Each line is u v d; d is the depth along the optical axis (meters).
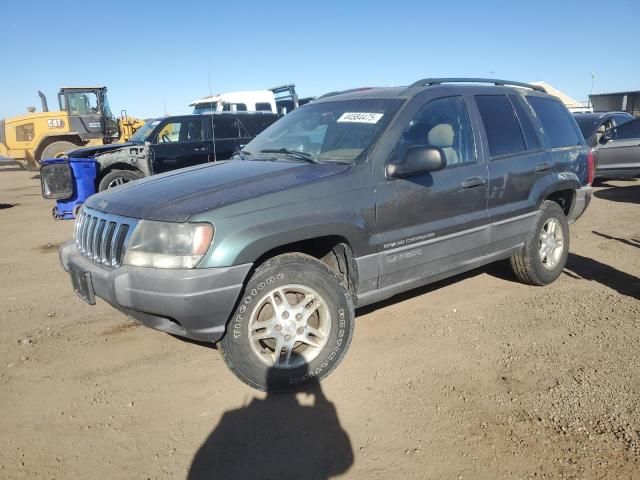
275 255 3.39
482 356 3.78
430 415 3.08
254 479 2.60
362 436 2.91
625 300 4.79
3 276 5.90
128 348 3.99
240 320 3.19
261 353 3.31
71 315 4.66
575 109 23.58
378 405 3.20
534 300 4.82
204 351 3.92
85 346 4.03
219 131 11.33
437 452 2.77
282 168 3.72
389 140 3.78
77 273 3.46
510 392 3.30
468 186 4.18
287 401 3.27
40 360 3.81
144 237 3.08
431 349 3.89
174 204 3.16
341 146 3.90
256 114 11.85
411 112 3.97
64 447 2.85
